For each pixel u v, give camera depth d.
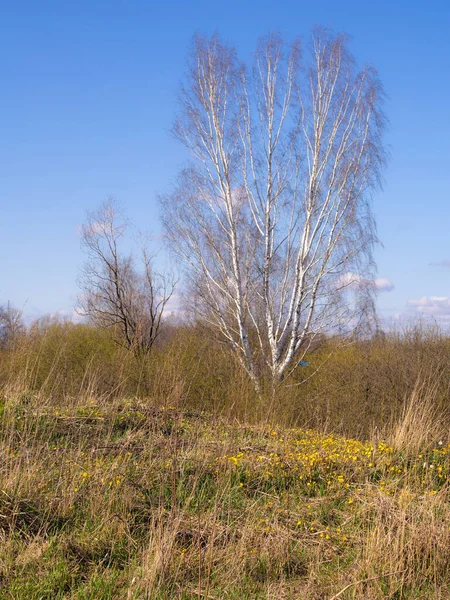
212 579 4.73
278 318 17.86
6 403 9.20
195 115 17.58
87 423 9.27
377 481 7.11
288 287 17.98
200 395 13.85
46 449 7.23
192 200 17.84
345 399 12.95
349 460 7.61
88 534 5.29
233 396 12.79
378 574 4.81
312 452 8.03
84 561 4.93
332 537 5.58
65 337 17.72
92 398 10.94
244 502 6.35
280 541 5.28
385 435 9.55
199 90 17.59
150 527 5.32
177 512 5.57
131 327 19.86
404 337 14.66
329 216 16.91
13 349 11.92
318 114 17.05
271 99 17.30
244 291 17.42
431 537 5.10
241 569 4.86
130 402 11.05
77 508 5.74
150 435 8.02
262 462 7.43
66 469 6.48
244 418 11.33
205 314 18.45
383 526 5.37
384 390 12.77
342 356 15.84
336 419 12.54
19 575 4.59
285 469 7.34
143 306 20.36
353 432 12.14
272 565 5.03
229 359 15.80
